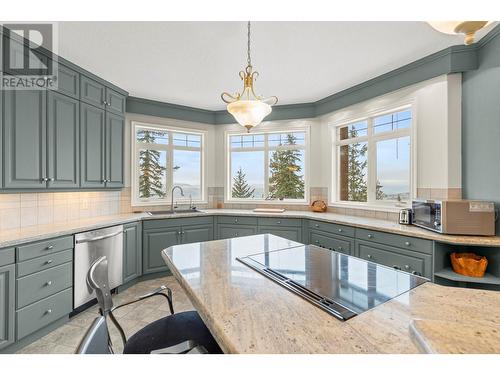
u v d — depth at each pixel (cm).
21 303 184
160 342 115
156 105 378
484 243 194
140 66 264
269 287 104
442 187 248
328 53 243
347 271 123
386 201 315
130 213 353
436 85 251
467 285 212
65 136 245
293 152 421
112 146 308
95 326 73
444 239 203
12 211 225
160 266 332
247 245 176
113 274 274
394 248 240
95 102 282
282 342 67
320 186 395
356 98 330
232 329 73
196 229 360
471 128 232
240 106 159
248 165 441
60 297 213
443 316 80
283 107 405
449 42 229
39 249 197
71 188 252
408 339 68
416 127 270
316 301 90
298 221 347
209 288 102
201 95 354
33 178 215
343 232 293
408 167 292
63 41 216
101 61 252
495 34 210
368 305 87
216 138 438
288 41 221
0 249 173
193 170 432
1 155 192
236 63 260
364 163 347
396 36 216
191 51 235
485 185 220
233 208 431
